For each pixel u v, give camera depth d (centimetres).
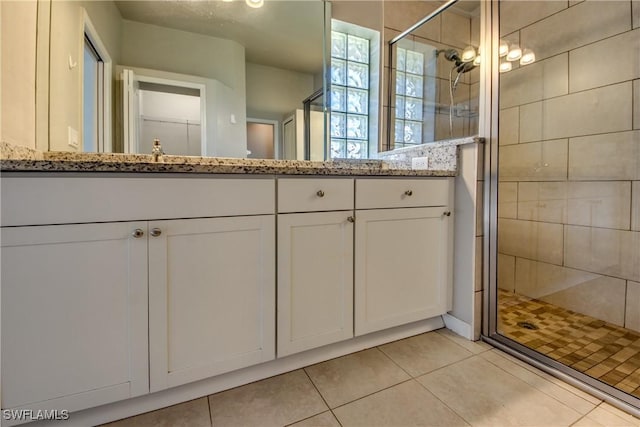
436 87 193
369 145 211
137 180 87
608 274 157
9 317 76
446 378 116
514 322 162
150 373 91
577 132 167
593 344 139
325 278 119
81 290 82
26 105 100
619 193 153
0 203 73
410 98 204
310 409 99
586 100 163
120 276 86
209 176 96
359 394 106
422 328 153
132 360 89
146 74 146
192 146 156
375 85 207
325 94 190
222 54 161
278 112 177
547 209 179
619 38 150
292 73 180
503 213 166
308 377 116
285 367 119
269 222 106
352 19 195
